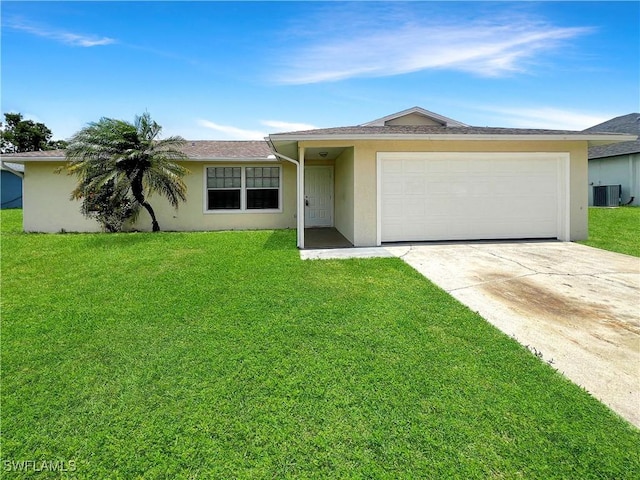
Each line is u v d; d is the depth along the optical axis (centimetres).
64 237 1027
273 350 318
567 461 188
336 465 189
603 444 199
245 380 270
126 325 383
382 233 873
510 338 337
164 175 1073
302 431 214
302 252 775
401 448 199
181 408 238
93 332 367
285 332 355
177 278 570
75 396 255
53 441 210
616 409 230
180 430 217
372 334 348
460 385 259
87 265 673
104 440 210
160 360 304
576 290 486
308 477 182
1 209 2233
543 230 904
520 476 179
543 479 177
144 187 1175
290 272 596
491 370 279
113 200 1084
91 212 1164
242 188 1263
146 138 1079
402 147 849
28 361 307
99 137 1021
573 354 305
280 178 1276
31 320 402
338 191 1195
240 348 323
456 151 863
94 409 240
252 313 408
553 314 399
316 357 304
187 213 1244
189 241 943
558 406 233
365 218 852
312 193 1326
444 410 231
